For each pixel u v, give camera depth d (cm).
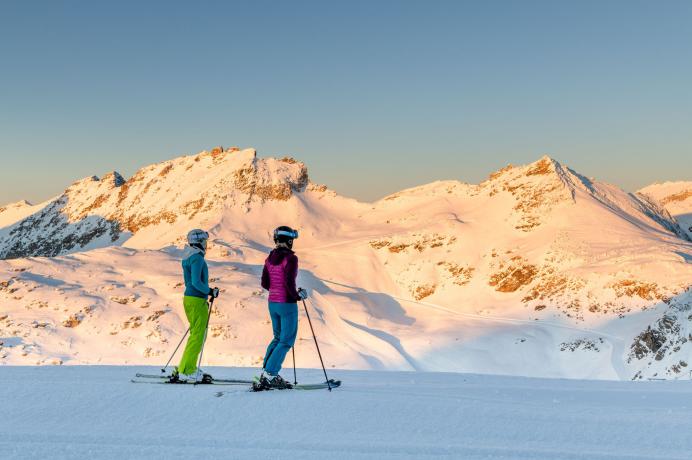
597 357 11538
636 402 951
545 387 1147
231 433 720
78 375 1096
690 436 726
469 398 906
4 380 992
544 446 688
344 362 10806
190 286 1068
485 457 647
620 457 654
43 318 12125
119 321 12206
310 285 16512
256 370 1351
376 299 16650
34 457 618
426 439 704
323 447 669
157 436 705
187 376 1034
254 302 13312
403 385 1103
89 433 714
